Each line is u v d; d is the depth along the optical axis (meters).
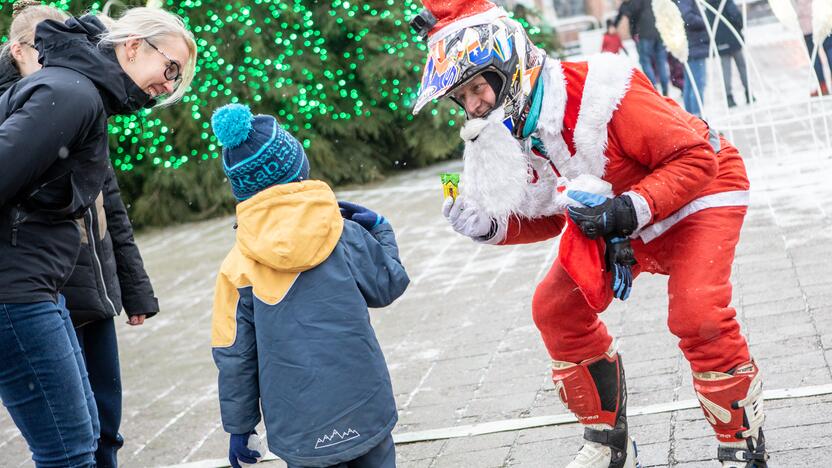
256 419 3.11
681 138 2.95
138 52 3.12
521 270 6.91
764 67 17.41
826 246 5.85
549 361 4.90
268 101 12.09
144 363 6.25
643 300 5.58
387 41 12.55
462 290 6.64
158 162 11.16
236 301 3.08
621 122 3.00
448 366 5.14
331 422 2.98
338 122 12.46
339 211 3.09
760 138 10.38
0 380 3.04
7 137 2.81
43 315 3.01
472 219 3.33
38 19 3.51
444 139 12.71
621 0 13.60
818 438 3.45
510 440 4.00
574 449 3.78
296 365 2.98
